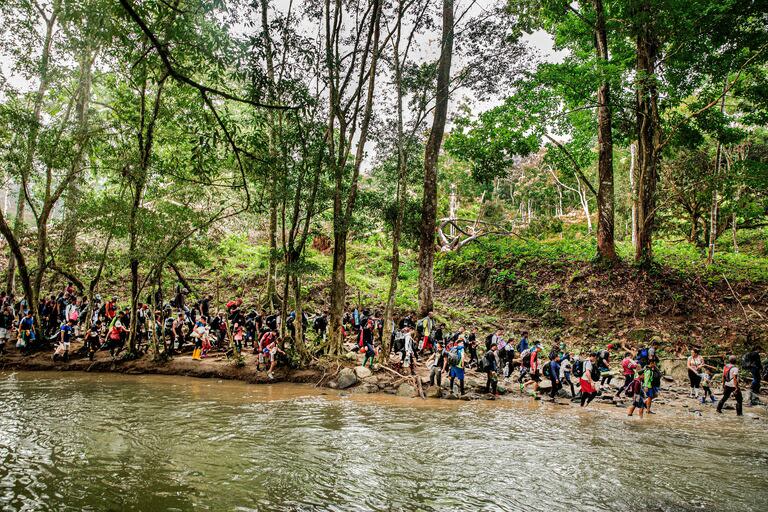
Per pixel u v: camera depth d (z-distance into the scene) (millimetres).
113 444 8539
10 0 15992
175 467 7484
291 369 16359
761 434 10516
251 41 9008
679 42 20469
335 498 6527
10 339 18359
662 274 22828
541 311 23484
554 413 12594
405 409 12555
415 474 7586
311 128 15461
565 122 24250
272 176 12852
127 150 16875
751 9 18844
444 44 19812
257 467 7645
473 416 11945
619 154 40531
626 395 14984
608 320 21688
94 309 19422
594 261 24609
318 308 25172
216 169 12359
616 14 22156
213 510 5949
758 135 28703
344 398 13781
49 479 6754
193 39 6969
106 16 6980
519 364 18312
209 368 16453
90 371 16438
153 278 16953
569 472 7789
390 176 22188
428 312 21906
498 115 22438
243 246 31453
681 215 29703
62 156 16766
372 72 16766
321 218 18969
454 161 40781
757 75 20406
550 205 53406
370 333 16719
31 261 25406
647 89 21578
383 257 33719
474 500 6582
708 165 28672
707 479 7523
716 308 21031
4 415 10227
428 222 21953
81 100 19656
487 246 30266
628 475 7664
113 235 17547
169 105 16422
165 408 11523
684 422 11742
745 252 33219
